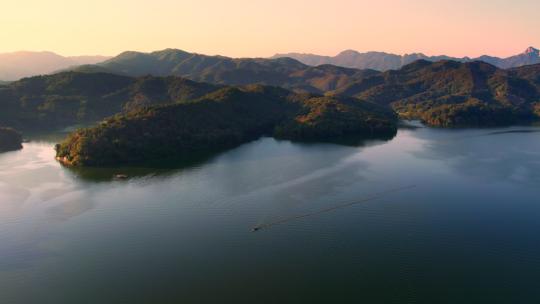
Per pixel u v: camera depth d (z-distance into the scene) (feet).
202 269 418.51
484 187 637.30
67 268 422.00
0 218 527.81
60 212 546.67
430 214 538.88
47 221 520.83
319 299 372.79
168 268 420.36
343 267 420.36
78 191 622.95
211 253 447.42
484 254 442.50
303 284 393.50
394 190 622.13
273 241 471.21
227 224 512.63
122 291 386.11
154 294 381.19
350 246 460.14
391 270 414.00
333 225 508.94
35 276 409.90
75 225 510.17
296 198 589.32
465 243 464.65
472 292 380.37
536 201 579.89
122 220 523.70
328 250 452.35
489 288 385.91
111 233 490.49
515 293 378.94
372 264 424.46
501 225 506.89
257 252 448.65
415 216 532.32
